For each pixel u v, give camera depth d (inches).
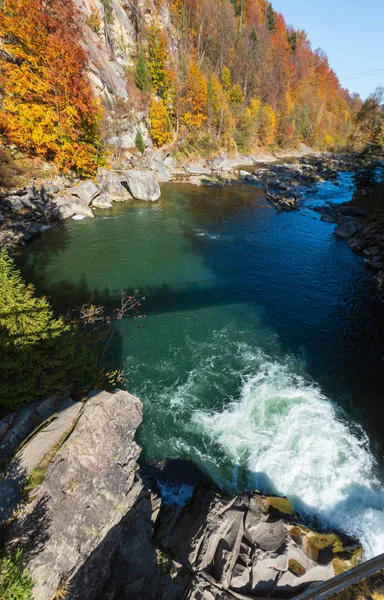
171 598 253.6
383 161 1996.8
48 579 210.5
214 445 435.2
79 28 1359.5
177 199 1625.2
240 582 273.1
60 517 230.4
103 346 590.9
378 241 1074.7
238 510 327.6
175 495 368.8
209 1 2758.4
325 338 681.0
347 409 509.7
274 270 969.5
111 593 251.4
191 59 2650.1
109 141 1828.2
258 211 1518.2
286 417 483.2
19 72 1117.1
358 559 307.0
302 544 302.7
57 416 282.5
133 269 906.1
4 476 227.0
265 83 3100.4
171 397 506.6
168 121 2246.6
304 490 386.6
